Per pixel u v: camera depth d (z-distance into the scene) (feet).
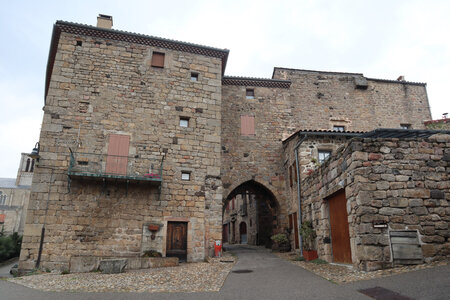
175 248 36.78
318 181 32.09
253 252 46.09
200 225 38.09
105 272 27.73
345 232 25.96
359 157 22.81
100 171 36.68
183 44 43.60
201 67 44.14
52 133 36.70
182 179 39.22
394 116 59.00
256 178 49.65
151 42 42.86
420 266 20.31
